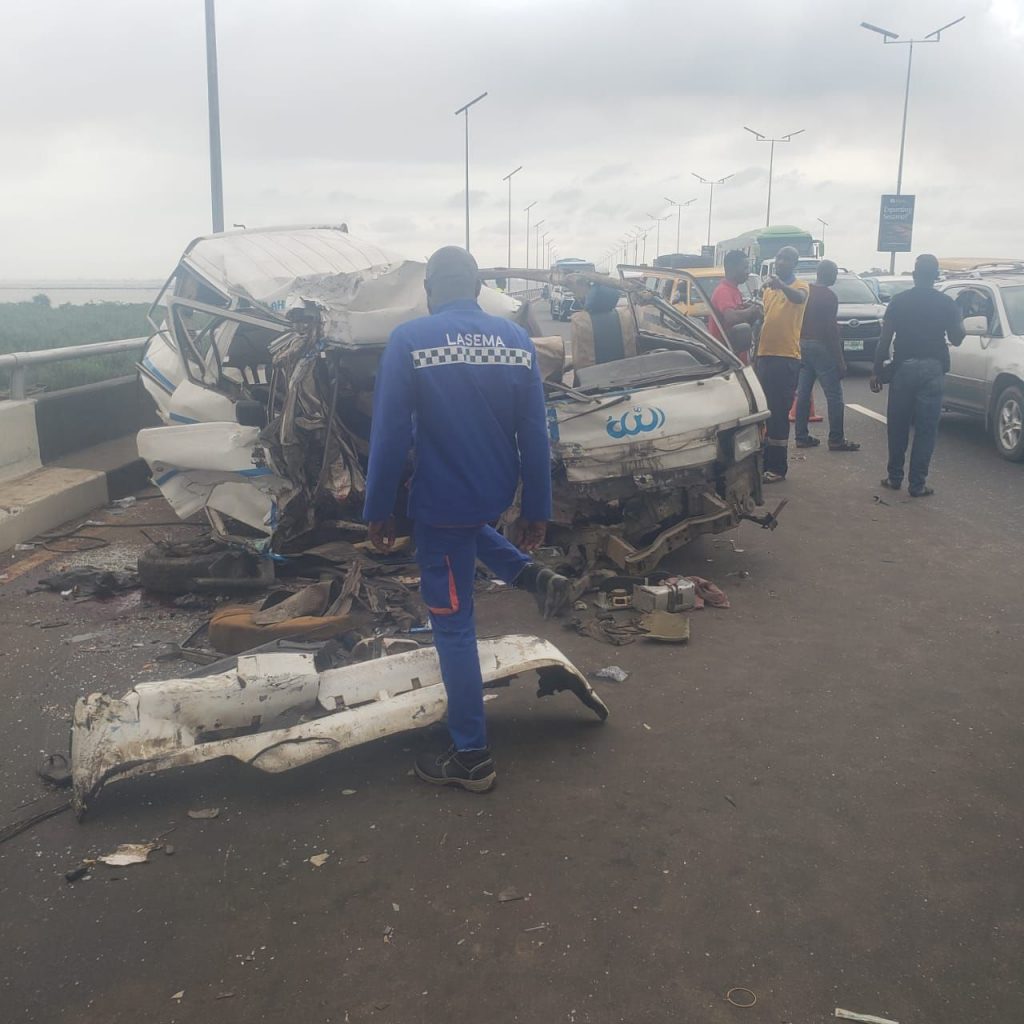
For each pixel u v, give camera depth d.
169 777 3.94
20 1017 2.70
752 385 6.26
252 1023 2.67
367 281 6.39
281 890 3.22
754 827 3.54
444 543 3.66
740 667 4.95
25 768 4.04
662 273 7.19
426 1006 2.71
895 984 2.77
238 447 6.18
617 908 3.10
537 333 7.20
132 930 3.04
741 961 2.87
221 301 8.39
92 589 6.18
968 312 11.30
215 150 16.59
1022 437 9.88
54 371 10.27
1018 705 4.48
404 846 3.45
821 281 10.41
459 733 3.78
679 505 6.13
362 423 6.40
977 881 3.22
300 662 4.12
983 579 6.31
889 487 8.88
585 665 5.01
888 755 4.04
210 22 16.16
